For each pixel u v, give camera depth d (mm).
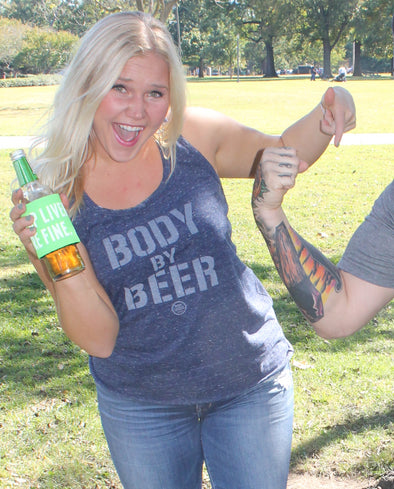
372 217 1633
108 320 1641
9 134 18609
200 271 1753
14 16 88625
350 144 15438
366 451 3387
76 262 1514
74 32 65688
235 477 1830
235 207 9273
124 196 1750
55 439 3656
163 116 1705
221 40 79812
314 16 62781
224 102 30250
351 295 1670
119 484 3279
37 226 1475
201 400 1810
